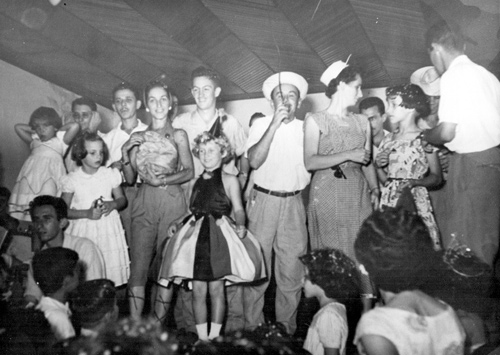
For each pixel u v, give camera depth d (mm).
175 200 3867
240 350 2990
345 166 3535
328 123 3613
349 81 3693
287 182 3719
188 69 4914
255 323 3490
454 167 3246
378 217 2352
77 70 5023
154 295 3670
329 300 2918
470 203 3158
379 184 3906
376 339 2006
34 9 4512
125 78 5074
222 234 3428
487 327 2770
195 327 3482
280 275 3621
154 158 3969
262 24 4371
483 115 3162
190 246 3357
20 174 4320
